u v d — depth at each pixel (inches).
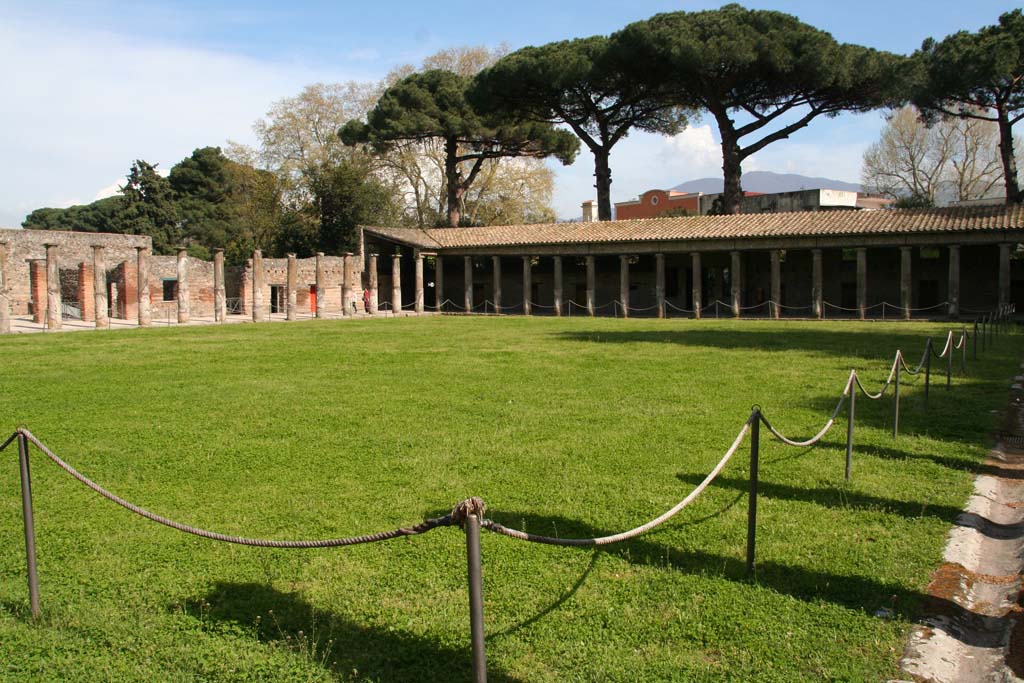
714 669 217.6
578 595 264.8
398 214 2952.8
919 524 331.6
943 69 1638.8
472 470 419.8
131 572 289.4
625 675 214.4
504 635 238.4
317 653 229.6
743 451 458.0
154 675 217.8
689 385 703.1
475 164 2716.5
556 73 2020.2
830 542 311.4
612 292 2322.8
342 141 2691.9
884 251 1951.3
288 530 330.0
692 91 1990.7
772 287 1828.2
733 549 304.5
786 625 242.7
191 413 576.7
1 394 661.9
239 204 3228.3
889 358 904.3
